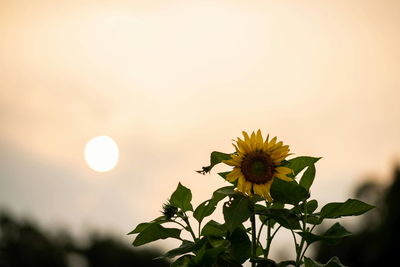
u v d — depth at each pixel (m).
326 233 2.72
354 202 2.71
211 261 2.52
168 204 2.93
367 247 17.77
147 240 2.90
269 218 2.79
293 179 2.90
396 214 17.62
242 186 2.75
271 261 2.61
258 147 2.80
